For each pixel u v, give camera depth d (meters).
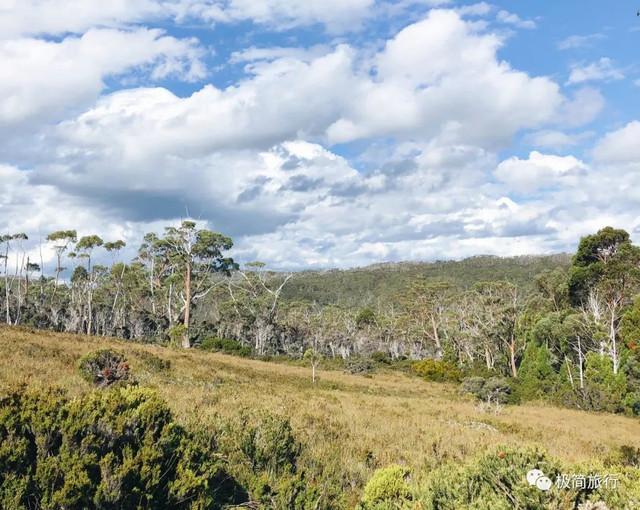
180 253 52.66
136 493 4.62
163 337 53.19
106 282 69.94
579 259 47.78
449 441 12.27
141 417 5.54
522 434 16.45
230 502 5.71
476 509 4.68
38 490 4.34
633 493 4.74
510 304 56.69
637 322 36.31
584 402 34.59
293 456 7.93
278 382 26.75
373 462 9.12
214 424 7.93
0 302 65.62
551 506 4.49
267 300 68.12
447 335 69.81
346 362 52.09
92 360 13.47
